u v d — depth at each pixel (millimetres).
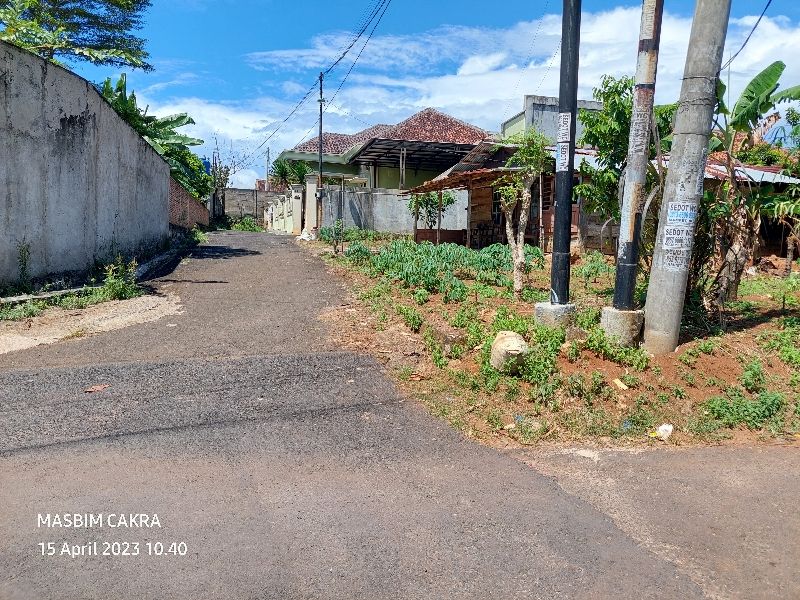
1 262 8961
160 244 17359
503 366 5887
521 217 9523
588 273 11602
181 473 4121
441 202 20344
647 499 4043
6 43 8820
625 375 5805
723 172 14586
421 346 7176
